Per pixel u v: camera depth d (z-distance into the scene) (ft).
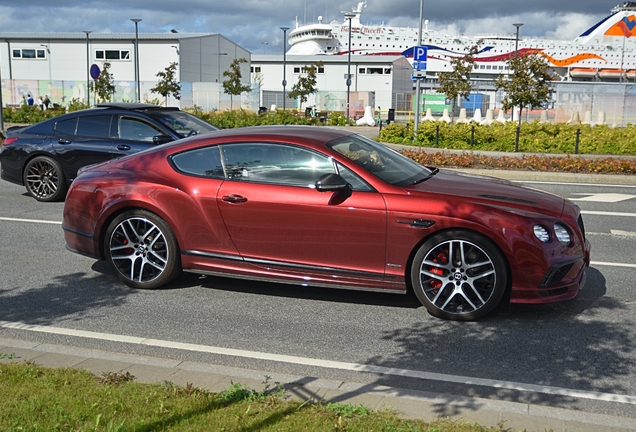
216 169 19.53
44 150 35.12
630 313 18.33
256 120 109.91
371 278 18.03
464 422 11.03
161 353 15.40
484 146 71.10
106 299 19.62
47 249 25.76
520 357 15.17
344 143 19.56
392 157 20.40
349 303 19.26
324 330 17.03
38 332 16.76
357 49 313.94
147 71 192.54
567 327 17.20
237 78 163.43
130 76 192.95
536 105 89.81
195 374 13.26
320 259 18.35
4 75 200.64
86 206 20.71
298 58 217.36
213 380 12.94
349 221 17.84
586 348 15.74
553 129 78.59
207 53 202.18
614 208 36.22
